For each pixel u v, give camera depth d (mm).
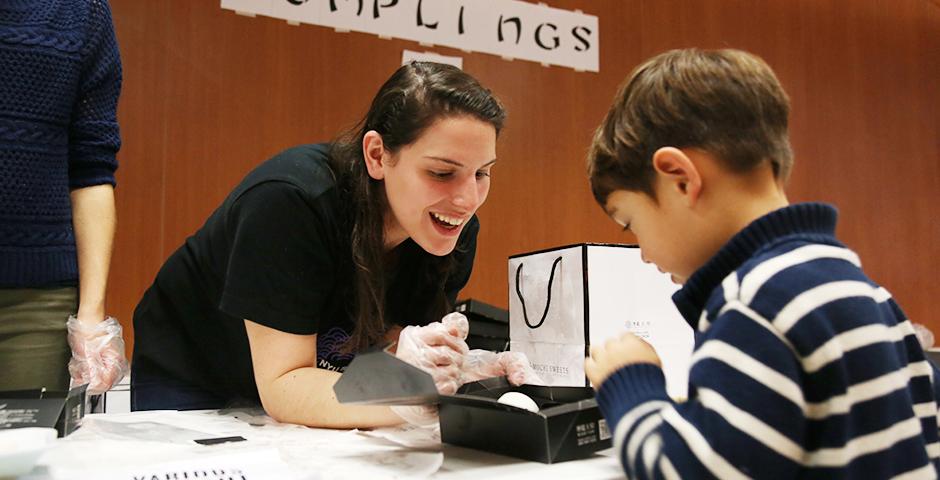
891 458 642
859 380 635
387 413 1032
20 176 1259
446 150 1111
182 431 1037
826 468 628
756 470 598
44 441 777
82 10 1354
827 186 3398
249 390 1401
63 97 1315
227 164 2406
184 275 1402
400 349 1000
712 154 735
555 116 2844
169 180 2334
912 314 3545
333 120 2535
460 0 2709
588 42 2916
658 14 3066
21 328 1268
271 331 1159
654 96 775
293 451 912
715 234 753
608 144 814
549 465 837
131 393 1448
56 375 1304
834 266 674
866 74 3533
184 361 1418
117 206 2268
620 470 817
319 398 1081
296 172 1215
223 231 1289
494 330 1536
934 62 3713
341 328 1342
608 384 743
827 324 632
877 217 3506
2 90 1241
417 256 1402
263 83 2459
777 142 756
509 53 2777
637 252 1146
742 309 649
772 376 614
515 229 2752
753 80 758
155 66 2332
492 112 1148
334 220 1209
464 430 933
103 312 1369
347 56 2562
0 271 1245
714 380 634
